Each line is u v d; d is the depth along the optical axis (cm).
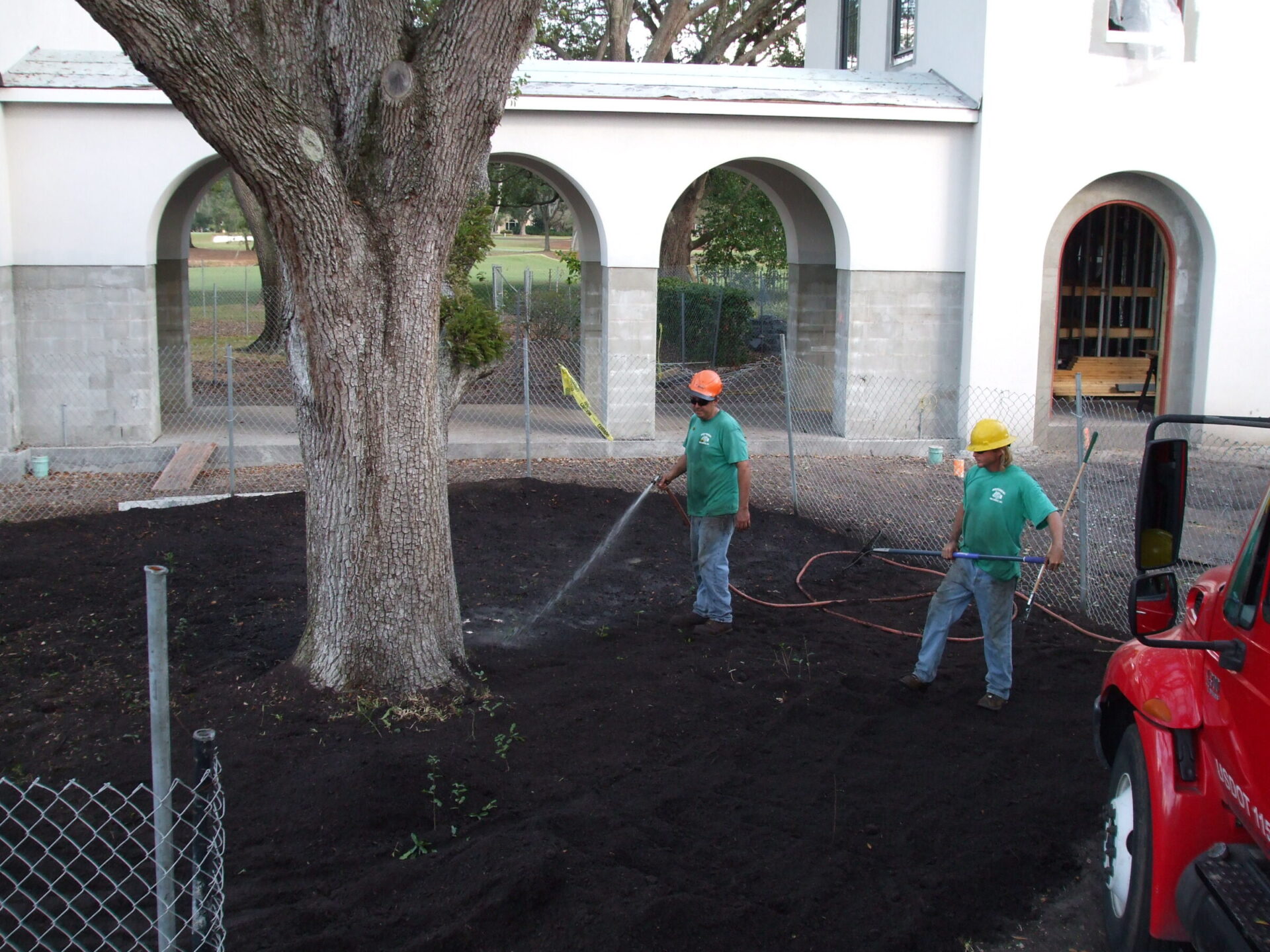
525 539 1070
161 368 1686
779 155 1512
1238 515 1188
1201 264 1608
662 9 2705
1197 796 412
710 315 2241
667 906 464
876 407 1580
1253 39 1545
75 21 1617
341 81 588
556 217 5712
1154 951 430
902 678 744
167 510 1127
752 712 675
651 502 1223
